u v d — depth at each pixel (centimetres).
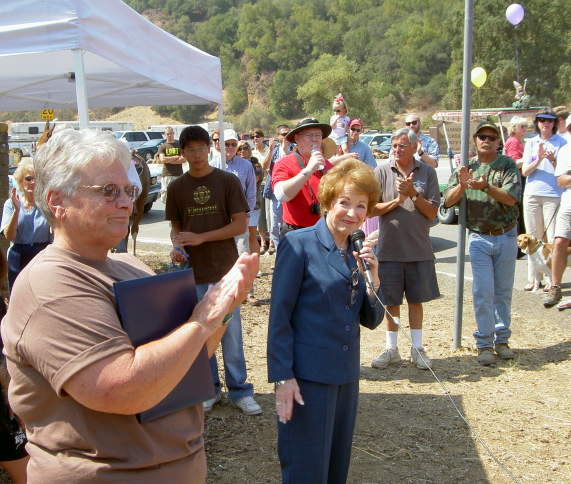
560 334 604
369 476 356
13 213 536
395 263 502
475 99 6066
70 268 163
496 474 358
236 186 434
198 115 11062
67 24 364
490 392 471
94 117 10444
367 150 746
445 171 2378
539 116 749
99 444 160
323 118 8412
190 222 433
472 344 579
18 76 600
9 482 328
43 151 171
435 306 704
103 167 167
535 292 750
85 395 151
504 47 5966
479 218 528
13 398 165
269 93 11125
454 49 6391
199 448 183
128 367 153
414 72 10525
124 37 422
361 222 272
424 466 367
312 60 12050
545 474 357
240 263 172
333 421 271
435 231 1198
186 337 161
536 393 468
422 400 459
